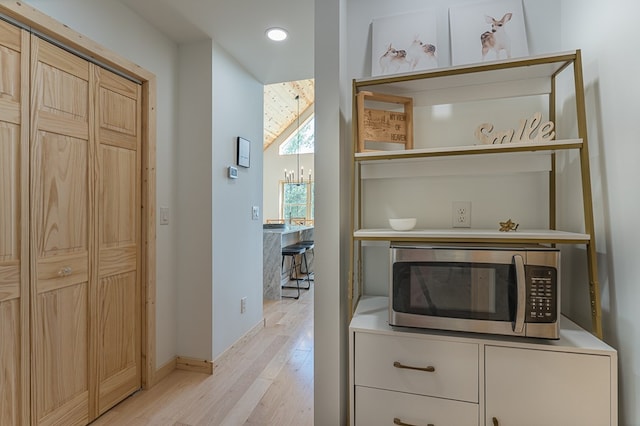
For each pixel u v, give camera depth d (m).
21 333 1.39
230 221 2.53
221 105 2.38
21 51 1.38
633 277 1.05
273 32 2.17
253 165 2.90
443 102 1.56
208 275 2.27
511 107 1.54
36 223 1.45
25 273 1.41
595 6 1.23
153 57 2.08
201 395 1.98
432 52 1.61
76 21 1.58
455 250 1.18
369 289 1.75
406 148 1.54
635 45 1.02
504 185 1.55
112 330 1.83
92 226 1.71
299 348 2.68
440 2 1.64
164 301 2.19
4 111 1.33
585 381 1.05
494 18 1.55
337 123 1.48
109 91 1.80
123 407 1.85
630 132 1.05
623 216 1.09
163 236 2.17
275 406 1.87
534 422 1.09
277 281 4.27
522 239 1.20
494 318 1.14
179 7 1.90
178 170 2.31
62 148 1.56
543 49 1.52
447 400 1.17
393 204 1.69
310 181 10.07
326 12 1.50
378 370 1.24
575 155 1.35
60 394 1.55
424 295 1.21
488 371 1.13
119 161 1.87
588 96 1.29
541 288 1.10
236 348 2.60
